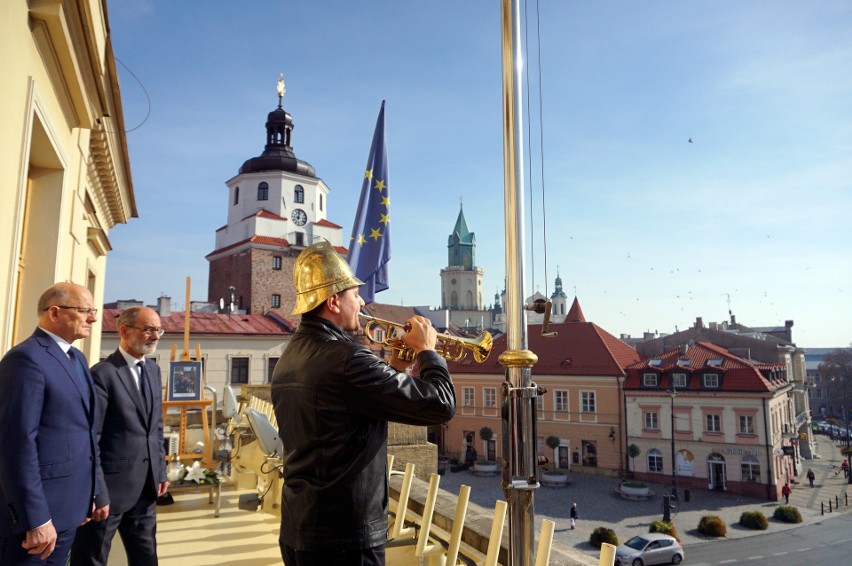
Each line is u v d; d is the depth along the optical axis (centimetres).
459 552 295
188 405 780
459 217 17125
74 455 267
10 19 345
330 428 175
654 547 2503
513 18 236
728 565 2489
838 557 2570
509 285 222
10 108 352
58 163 513
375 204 771
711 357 3953
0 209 342
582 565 245
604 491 3638
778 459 3734
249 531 487
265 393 873
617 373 4019
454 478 4041
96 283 1021
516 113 232
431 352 199
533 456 210
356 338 217
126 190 1108
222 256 5197
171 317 3412
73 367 275
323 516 172
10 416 238
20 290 502
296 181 5266
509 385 214
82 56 492
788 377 5462
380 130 778
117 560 429
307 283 201
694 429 3762
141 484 343
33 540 230
